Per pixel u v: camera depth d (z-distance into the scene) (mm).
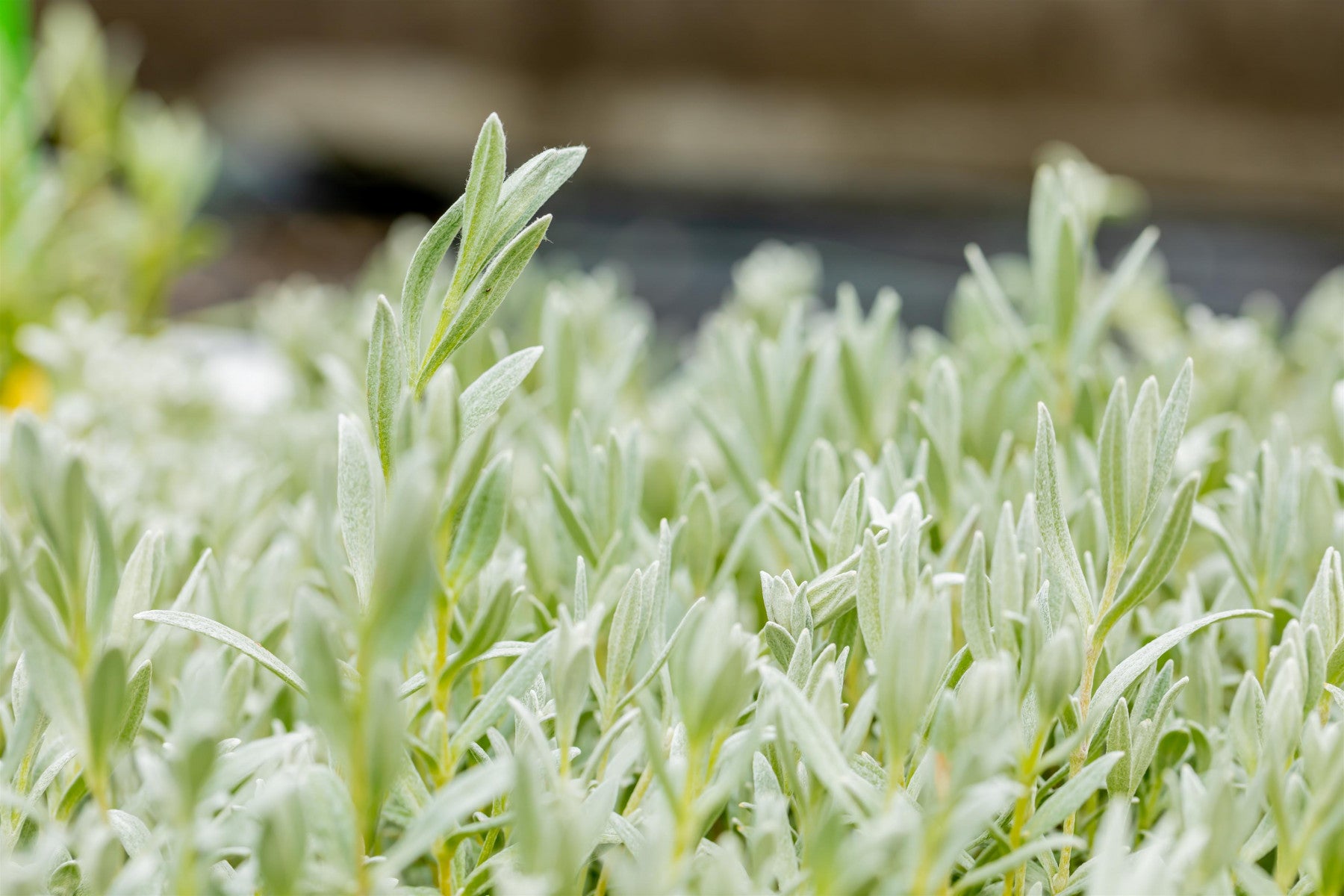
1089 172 805
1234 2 3098
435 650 520
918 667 488
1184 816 509
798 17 3307
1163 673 539
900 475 582
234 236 2900
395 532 472
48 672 493
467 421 518
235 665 551
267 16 3281
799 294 1055
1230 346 828
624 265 2934
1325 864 497
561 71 3371
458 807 483
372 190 3354
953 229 3301
